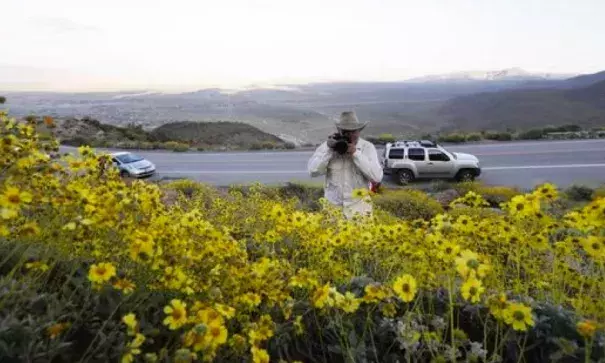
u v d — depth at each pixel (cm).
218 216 504
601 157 2483
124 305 197
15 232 190
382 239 287
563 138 3209
